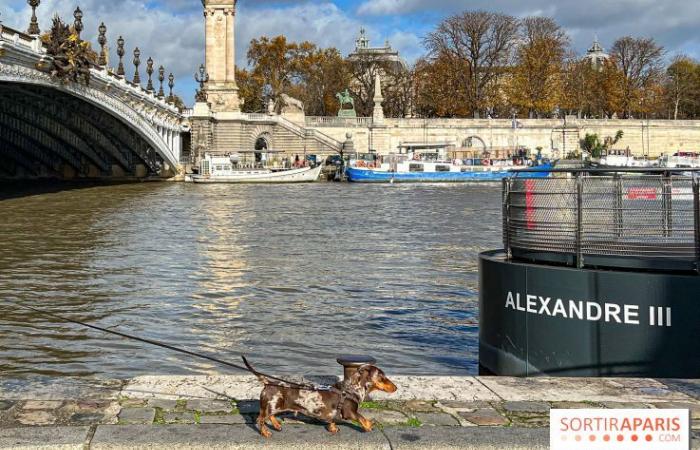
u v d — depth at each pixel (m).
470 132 136.12
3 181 109.81
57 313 27.14
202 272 36.22
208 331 24.97
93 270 36.38
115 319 26.48
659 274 13.78
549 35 144.75
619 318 14.00
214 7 126.81
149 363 21.09
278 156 128.38
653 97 152.00
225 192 93.75
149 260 39.75
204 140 120.88
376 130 133.50
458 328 25.34
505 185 15.95
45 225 55.78
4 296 29.91
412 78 150.25
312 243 47.16
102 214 64.44
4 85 66.00
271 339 23.92
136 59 96.94
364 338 24.05
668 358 13.73
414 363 21.19
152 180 115.75
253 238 49.59
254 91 158.50
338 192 95.25
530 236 15.50
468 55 141.88
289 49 159.12
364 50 178.00
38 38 63.28
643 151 142.62
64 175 116.19
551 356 14.62
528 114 150.25
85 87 75.44
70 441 9.65
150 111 98.44
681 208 14.27
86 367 20.62
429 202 79.44
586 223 14.80
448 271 36.62
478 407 10.93
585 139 139.25
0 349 22.06
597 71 153.50
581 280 14.25
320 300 29.89
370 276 35.25
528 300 14.85
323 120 133.62
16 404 11.05
